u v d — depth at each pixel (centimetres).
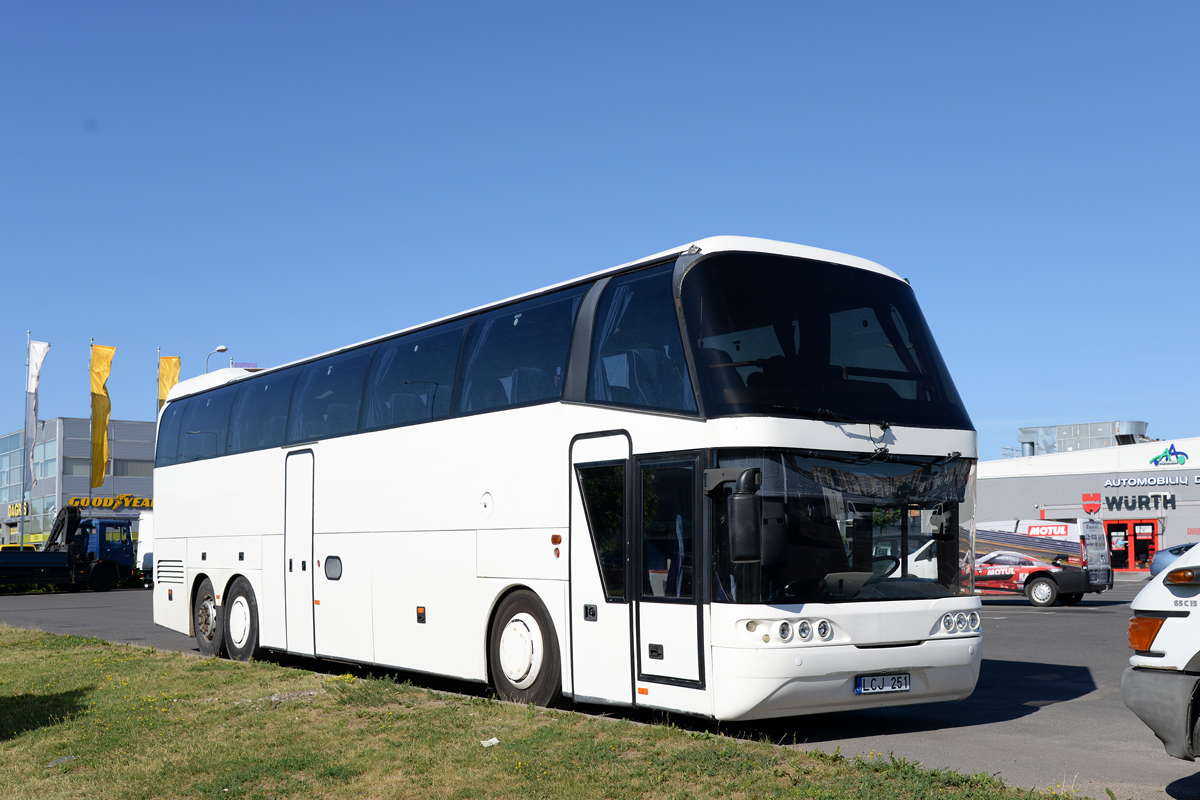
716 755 768
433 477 1200
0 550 4412
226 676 1312
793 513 864
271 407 1557
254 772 802
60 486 7738
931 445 946
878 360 954
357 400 1360
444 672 1162
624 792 695
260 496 1553
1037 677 1310
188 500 1772
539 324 1090
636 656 925
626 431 951
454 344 1209
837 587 879
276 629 1488
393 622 1250
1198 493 4700
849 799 649
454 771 777
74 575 4581
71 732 1012
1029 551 2756
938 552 941
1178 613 612
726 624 848
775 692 839
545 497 1038
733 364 879
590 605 974
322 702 1079
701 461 872
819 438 880
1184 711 599
